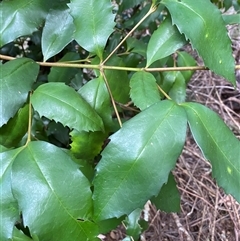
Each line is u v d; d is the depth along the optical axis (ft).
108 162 0.55
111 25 0.68
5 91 0.60
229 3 1.04
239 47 1.65
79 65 0.69
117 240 1.28
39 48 1.10
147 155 0.54
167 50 0.69
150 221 1.30
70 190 0.54
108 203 0.54
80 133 0.68
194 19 0.62
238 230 1.26
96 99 0.68
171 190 0.76
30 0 0.73
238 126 1.45
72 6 0.68
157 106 0.57
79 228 0.54
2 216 0.55
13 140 0.66
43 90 0.61
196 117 0.57
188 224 1.33
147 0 1.11
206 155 0.55
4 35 0.71
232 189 0.56
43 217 0.53
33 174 0.54
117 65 0.78
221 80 1.66
